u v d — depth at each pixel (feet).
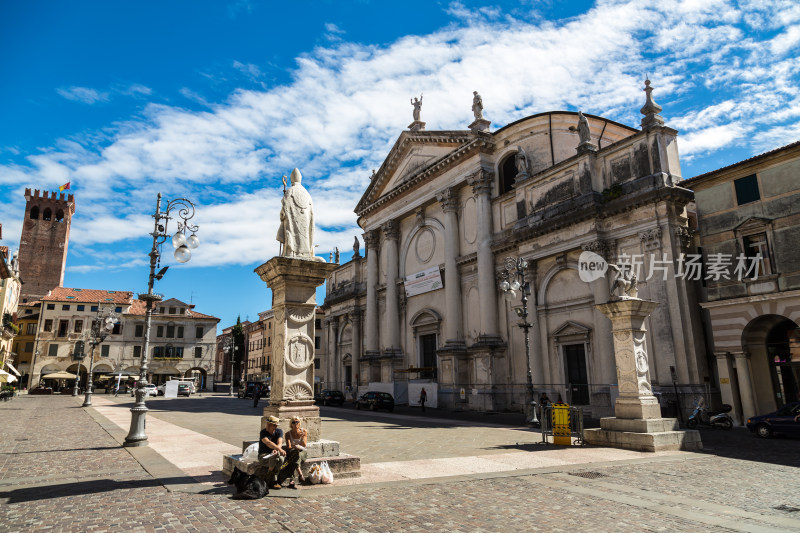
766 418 54.49
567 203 89.66
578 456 38.88
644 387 44.88
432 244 127.65
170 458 36.60
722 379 67.97
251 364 312.50
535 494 25.79
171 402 135.74
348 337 163.84
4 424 67.31
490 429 63.87
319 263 31.12
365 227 153.58
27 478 29.60
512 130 111.75
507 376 101.30
